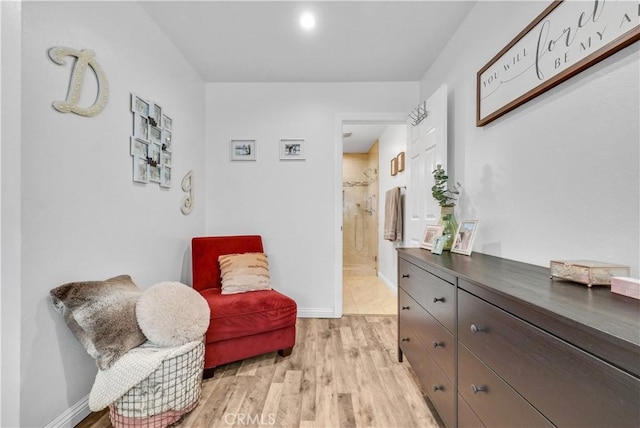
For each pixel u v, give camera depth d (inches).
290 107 110.6
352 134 172.9
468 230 64.0
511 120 55.1
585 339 21.7
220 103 110.7
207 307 63.5
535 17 48.3
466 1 67.7
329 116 110.7
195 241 92.0
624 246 34.2
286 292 111.4
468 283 39.5
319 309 111.1
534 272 42.9
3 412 39.9
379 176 181.2
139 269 70.4
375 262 194.1
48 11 45.9
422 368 57.6
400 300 73.9
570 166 41.8
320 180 111.0
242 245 98.4
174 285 61.6
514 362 29.9
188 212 96.5
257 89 110.6
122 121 63.6
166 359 50.4
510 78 53.4
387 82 109.8
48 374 46.2
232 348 71.4
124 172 64.4
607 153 36.2
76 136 51.5
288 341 79.0
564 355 23.5
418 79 108.0
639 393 17.9
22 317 42.1
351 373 70.1
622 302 27.3
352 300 134.2
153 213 76.5
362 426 52.3
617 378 19.3
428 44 85.4
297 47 87.7
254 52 90.6
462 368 41.5
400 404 58.4
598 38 35.9
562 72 41.5
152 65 75.3
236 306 73.2
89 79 54.0
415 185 99.2
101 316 47.8
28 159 43.0
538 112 48.1
